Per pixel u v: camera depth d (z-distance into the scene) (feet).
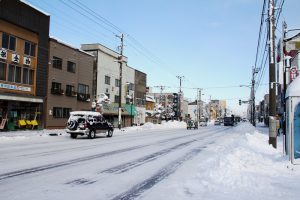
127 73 213.66
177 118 375.45
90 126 90.84
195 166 39.40
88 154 50.39
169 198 23.15
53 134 99.86
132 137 99.76
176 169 37.01
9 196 23.03
